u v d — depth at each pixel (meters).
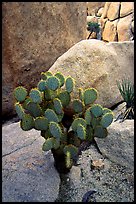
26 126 2.03
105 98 2.86
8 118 3.15
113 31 6.81
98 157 2.44
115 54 3.09
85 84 2.72
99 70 2.80
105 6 7.29
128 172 2.27
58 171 2.23
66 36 3.51
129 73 3.21
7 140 2.59
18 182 2.11
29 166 2.27
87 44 2.87
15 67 3.01
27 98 2.09
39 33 3.16
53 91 2.06
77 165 2.35
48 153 2.40
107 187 2.14
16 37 2.95
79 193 2.08
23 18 2.96
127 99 2.72
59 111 2.02
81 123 2.03
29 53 3.11
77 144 2.12
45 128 2.02
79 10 3.69
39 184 2.10
